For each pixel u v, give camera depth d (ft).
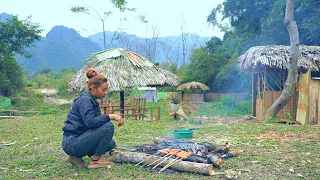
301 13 59.67
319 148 17.28
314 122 31.96
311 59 40.34
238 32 86.58
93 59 48.14
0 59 88.63
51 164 15.12
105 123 13.23
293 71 35.58
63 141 13.56
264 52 41.06
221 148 15.81
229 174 12.32
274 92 41.60
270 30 68.23
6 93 88.69
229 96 78.69
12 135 26.17
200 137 22.02
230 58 93.25
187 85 96.12
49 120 38.81
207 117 50.57
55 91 130.82
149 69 46.26
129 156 14.46
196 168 12.81
